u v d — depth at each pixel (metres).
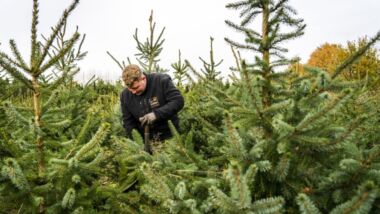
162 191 1.80
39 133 2.08
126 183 2.66
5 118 3.05
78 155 2.05
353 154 1.95
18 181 1.92
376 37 1.92
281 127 1.81
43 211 2.13
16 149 2.22
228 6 2.40
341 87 2.11
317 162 1.96
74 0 1.99
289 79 2.50
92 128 4.12
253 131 2.08
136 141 3.12
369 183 1.31
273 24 2.36
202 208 1.84
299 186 1.88
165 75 4.42
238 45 2.39
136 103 4.41
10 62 2.05
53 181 2.19
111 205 2.39
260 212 1.51
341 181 1.77
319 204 1.81
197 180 2.20
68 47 2.16
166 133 4.31
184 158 2.64
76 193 2.23
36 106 2.25
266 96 2.28
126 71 4.17
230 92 3.16
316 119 1.75
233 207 1.53
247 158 1.85
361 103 2.78
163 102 4.35
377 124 2.76
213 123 4.19
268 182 1.94
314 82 2.31
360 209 1.36
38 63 2.15
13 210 2.11
